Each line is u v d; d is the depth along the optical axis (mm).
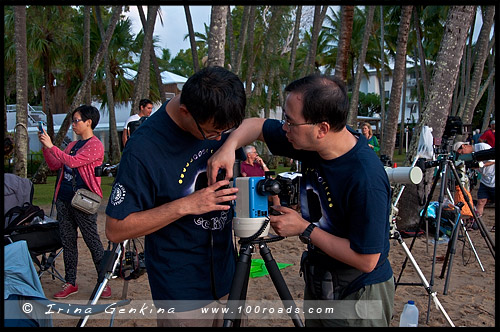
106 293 4320
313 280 2221
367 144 2062
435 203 6078
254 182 2006
